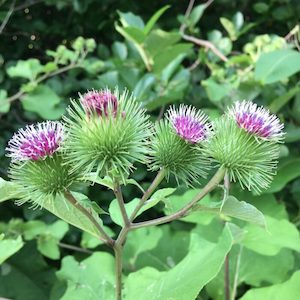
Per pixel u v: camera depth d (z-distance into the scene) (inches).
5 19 15.5
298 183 12.3
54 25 17.0
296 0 14.9
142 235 10.7
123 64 13.5
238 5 16.2
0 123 15.0
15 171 6.0
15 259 12.4
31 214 13.0
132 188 12.9
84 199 5.8
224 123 6.2
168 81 12.7
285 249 9.6
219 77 12.1
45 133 5.7
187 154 6.1
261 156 6.1
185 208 6.0
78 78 16.3
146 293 6.7
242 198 11.1
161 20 16.5
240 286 10.9
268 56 10.9
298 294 7.8
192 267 6.6
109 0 16.3
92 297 8.7
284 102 11.5
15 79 15.5
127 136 5.7
